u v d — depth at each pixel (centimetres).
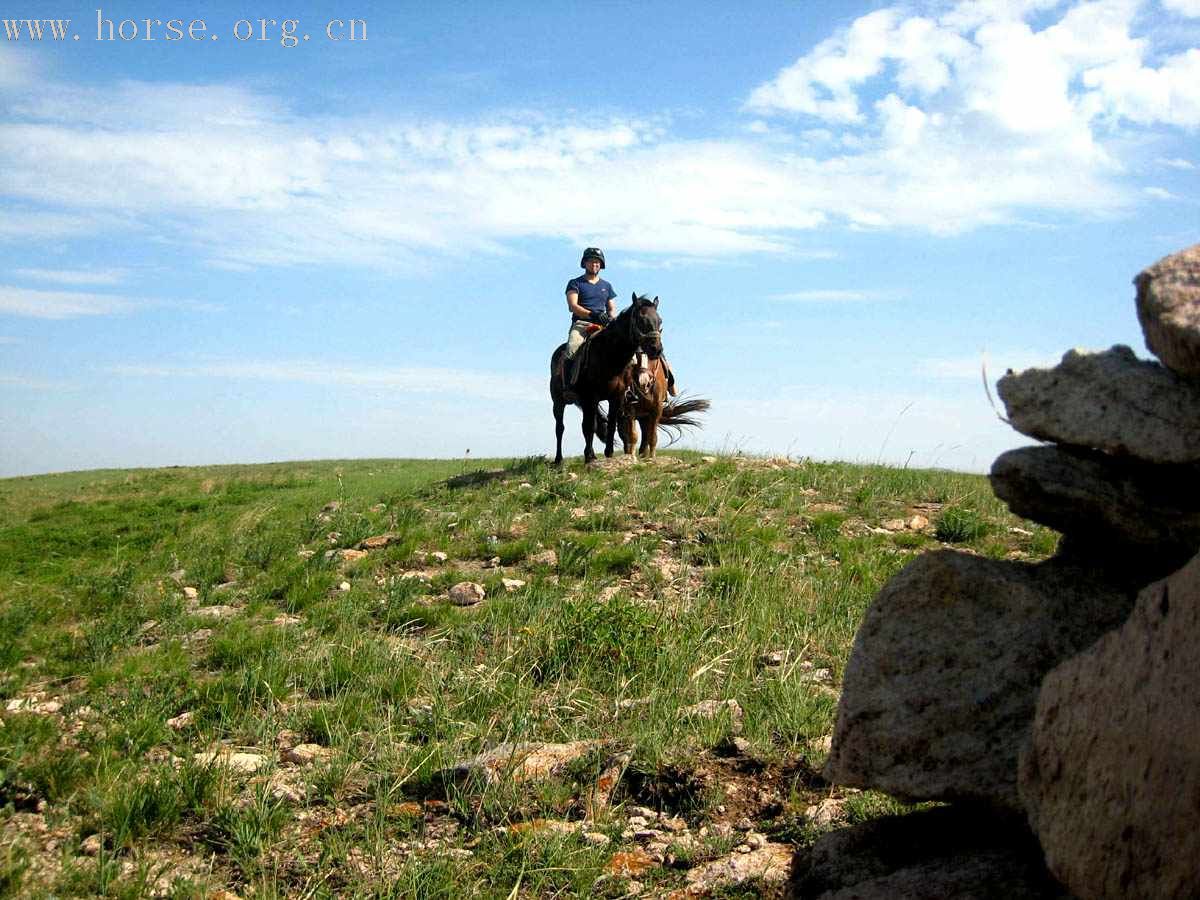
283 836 438
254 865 412
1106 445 247
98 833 440
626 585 888
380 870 406
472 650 712
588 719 574
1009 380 268
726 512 1113
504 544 1048
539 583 890
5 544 1227
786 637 720
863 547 979
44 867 408
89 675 687
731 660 666
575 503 1202
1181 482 259
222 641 737
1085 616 294
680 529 1053
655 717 551
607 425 1523
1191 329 217
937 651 300
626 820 448
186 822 454
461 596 859
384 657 684
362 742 545
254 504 1476
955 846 313
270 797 469
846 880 312
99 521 1419
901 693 299
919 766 291
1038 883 263
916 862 309
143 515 1463
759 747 506
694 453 1736
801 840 416
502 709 591
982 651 296
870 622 311
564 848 415
